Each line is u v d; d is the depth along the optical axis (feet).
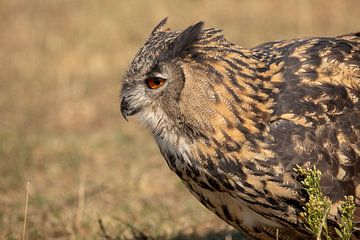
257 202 29.81
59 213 45.93
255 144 29.09
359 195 29.55
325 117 29.37
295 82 29.76
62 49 87.15
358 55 30.76
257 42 84.99
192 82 29.32
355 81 30.09
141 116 31.45
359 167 29.45
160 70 30.17
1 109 72.79
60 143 61.36
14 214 46.44
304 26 88.94
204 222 43.73
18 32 94.07
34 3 104.32
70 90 76.79
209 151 29.55
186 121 29.71
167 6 98.02
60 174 54.85
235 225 31.96
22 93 77.30
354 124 29.55
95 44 88.48
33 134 64.59
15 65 84.43
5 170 55.62
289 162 29.01
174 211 45.80
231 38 86.48
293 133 29.12
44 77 81.82
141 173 53.62
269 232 31.42
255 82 29.55
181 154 30.48
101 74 81.92
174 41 29.71
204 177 30.32
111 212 45.65
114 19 95.40
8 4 104.42
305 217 28.76
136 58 31.35
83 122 69.26
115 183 52.06
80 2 102.37
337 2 94.53
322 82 29.76
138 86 31.04
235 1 98.73
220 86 29.12
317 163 29.09
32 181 53.57
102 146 60.70
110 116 70.44
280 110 29.40
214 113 29.17
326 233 28.76
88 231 43.04
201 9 96.73
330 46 30.83
